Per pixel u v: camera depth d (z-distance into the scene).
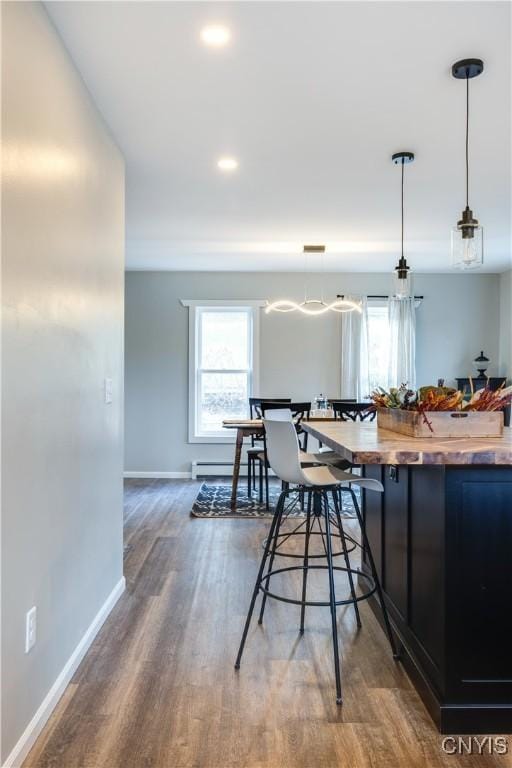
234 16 1.96
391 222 4.64
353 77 2.38
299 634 2.52
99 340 2.58
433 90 2.49
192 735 1.78
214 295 6.57
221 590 3.04
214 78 2.37
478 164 3.38
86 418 2.36
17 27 1.64
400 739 1.77
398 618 2.37
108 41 2.08
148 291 6.56
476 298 6.63
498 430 2.21
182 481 6.36
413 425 2.24
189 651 2.35
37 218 1.79
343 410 4.99
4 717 1.55
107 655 2.31
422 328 6.61
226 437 6.56
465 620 1.81
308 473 2.47
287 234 4.99
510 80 2.40
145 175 3.54
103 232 2.67
